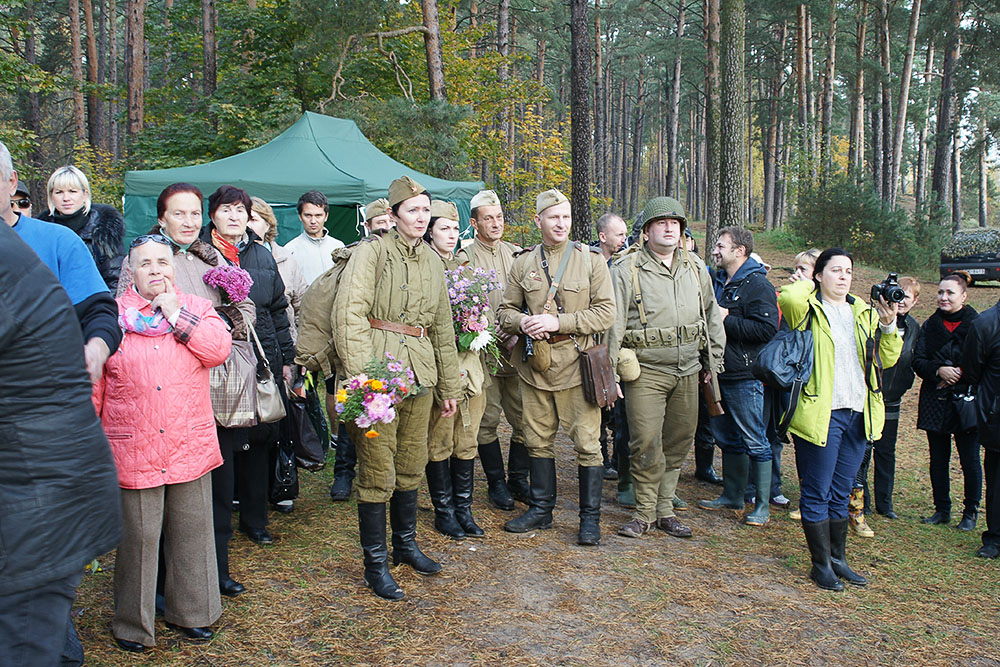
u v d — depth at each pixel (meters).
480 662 3.03
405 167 9.70
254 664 2.92
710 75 17.89
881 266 23.67
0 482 1.69
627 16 35.78
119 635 2.95
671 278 4.45
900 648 3.36
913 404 9.01
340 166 8.73
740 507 5.18
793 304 3.95
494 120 21.08
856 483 4.84
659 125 59.97
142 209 8.34
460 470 4.42
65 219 3.90
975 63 27.98
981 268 20.17
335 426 4.85
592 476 4.34
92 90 16.25
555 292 4.26
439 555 4.07
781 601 3.75
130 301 2.86
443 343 3.75
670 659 3.15
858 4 28.27
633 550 4.30
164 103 20.69
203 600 3.03
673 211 4.35
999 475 4.46
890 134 31.98
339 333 3.31
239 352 3.40
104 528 1.85
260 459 4.03
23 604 1.73
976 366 4.46
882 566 4.30
